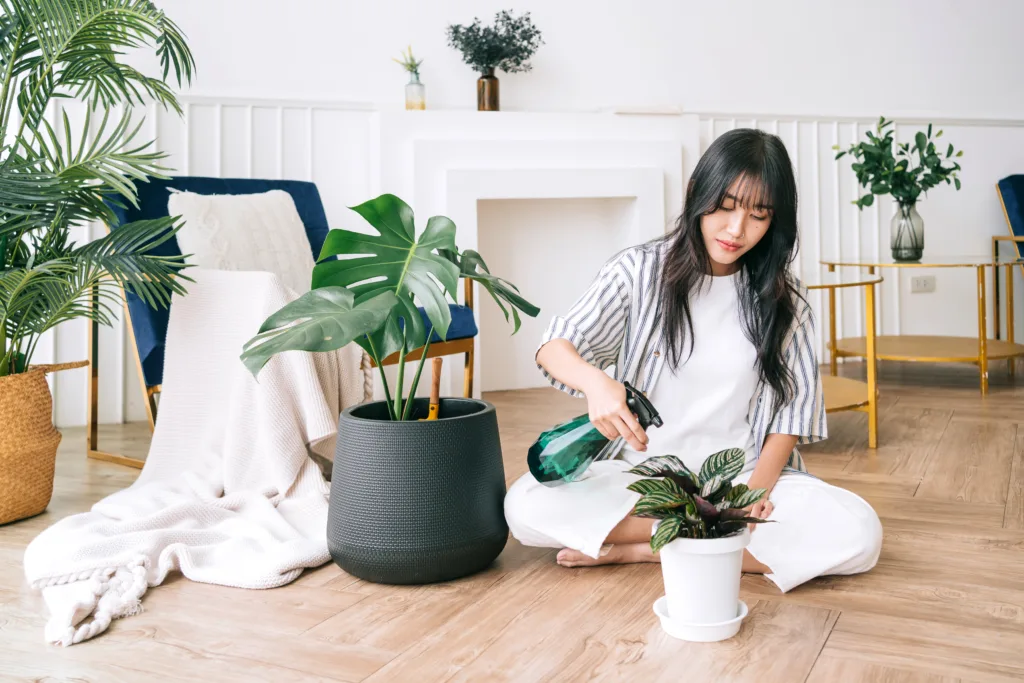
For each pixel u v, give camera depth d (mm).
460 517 1451
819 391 1507
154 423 2305
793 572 1418
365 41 3352
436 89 3475
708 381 1478
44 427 1930
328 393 2102
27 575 1513
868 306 2535
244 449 1979
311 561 1552
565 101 3680
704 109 3934
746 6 3977
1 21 1938
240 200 2590
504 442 2641
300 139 3271
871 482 2156
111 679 1154
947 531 1765
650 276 1460
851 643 1237
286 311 1311
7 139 2820
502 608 1373
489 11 3535
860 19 4199
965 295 4469
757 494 1203
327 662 1197
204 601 1425
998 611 1351
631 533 1512
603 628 1293
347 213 3373
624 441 1558
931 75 4363
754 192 1276
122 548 1553
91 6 1919
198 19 3074
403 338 1438
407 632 1292
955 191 4410
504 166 3400
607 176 3527
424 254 1472
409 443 1432
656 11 3805
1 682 1147
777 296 1389
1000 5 4453
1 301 1841
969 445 2523
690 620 1250
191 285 2158
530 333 3656
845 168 4227
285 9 3213
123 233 1908
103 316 2150
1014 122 4465
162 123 3023
